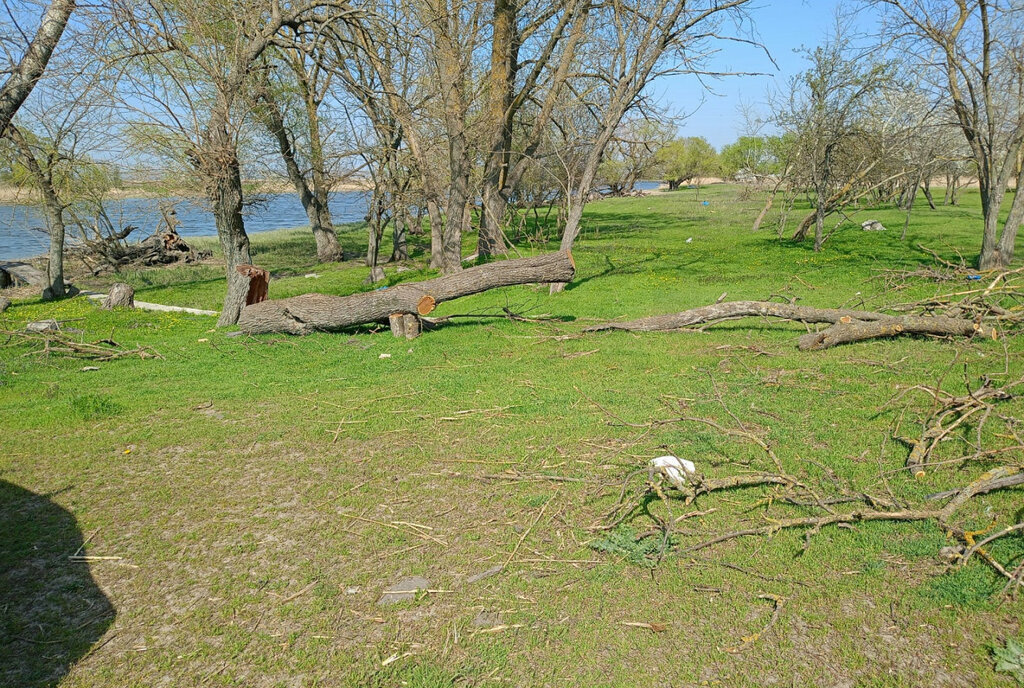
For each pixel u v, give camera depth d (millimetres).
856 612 3773
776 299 12836
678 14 12695
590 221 33719
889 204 37312
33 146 15742
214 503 5266
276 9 11930
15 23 10539
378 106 16547
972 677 3283
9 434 6758
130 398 7867
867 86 18734
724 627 3701
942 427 5973
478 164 19422
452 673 3414
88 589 4203
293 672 3467
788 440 5949
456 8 15062
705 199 49156
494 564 4355
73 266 22500
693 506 4945
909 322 8977
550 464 5746
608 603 3930
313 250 28344
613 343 9758
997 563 4012
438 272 18297
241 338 10789
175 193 19656
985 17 13906
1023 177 13812
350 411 7238
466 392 7773
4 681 3428
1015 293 9789
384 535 4727
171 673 3479
